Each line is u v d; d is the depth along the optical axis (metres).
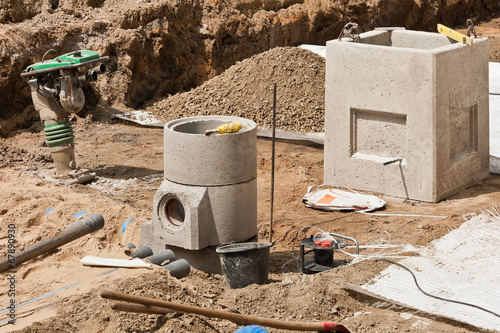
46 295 6.14
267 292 6.68
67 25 14.80
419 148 9.59
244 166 7.37
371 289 6.65
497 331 5.74
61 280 6.46
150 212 9.02
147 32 15.79
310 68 14.81
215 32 17.30
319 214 9.46
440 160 9.59
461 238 8.05
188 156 7.23
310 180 10.81
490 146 12.10
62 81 10.20
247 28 18.25
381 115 9.91
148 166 11.73
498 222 8.51
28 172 11.05
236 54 18.16
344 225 8.97
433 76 9.23
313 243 7.34
